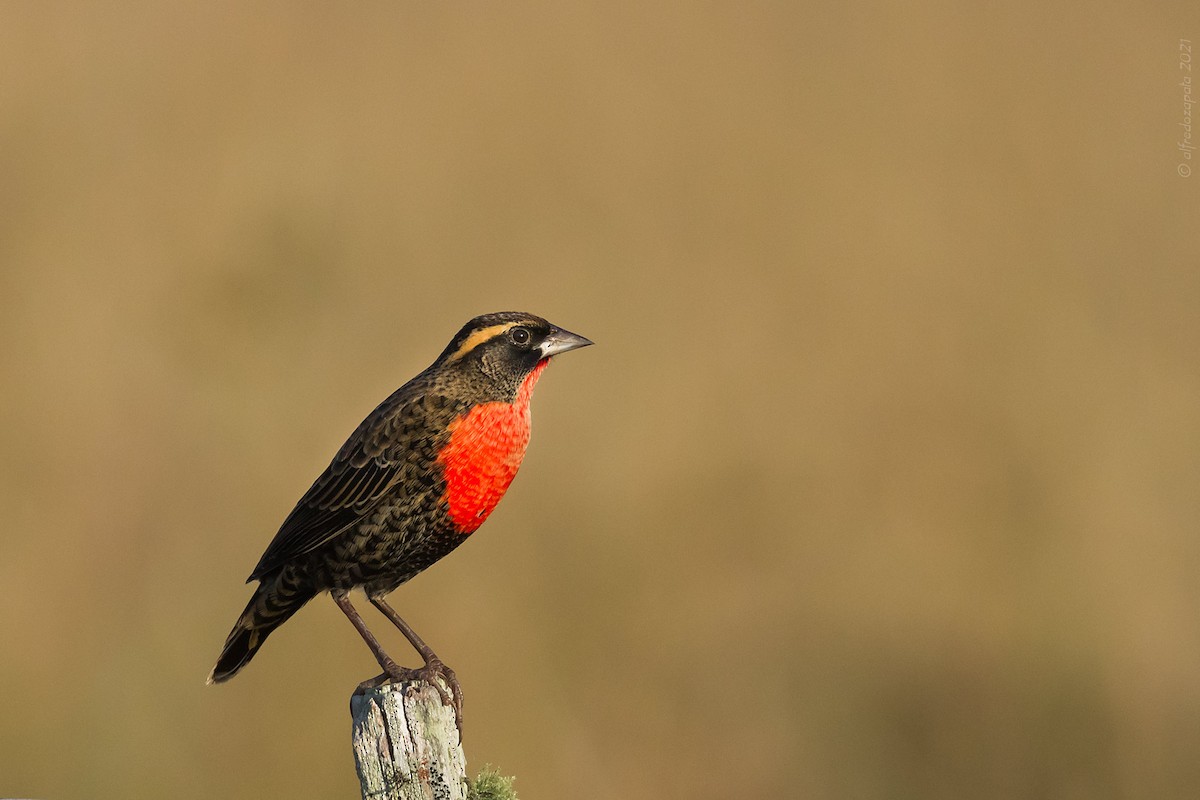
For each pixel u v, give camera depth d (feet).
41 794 48.60
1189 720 52.39
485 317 34.14
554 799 50.85
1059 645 54.29
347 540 33.01
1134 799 51.78
